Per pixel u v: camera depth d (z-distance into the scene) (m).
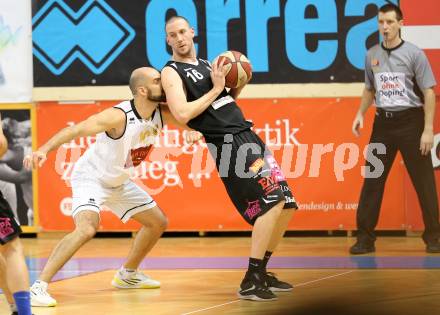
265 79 18.81
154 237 12.48
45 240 19.23
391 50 16.50
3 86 19.16
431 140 16.16
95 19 19.00
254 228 11.37
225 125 11.64
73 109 19.16
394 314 8.29
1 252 9.31
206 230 19.11
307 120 18.77
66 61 19.09
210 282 13.02
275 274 12.41
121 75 19.03
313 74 18.77
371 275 13.13
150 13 18.89
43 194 19.23
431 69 17.11
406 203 18.59
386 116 16.62
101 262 15.72
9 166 19.23
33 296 11.22
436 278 12.62
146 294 12.02
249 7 18.78
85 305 11.23
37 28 19.05
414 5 18.12
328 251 16.58
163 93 11.75
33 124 19.17
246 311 10.31
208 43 18.88
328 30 18.70
